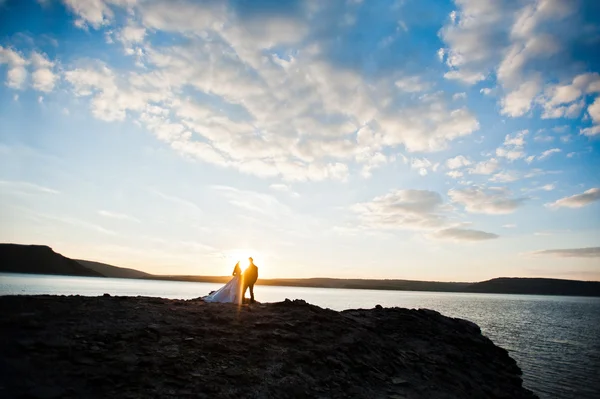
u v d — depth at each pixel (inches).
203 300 672.4
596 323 2910.9
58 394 253.9
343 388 386.3
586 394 856.9
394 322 740.0
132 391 280.2
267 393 325.1
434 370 542.9
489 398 533.6
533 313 4008.4
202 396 291.0
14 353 295.9
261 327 486.9
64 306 442.0
